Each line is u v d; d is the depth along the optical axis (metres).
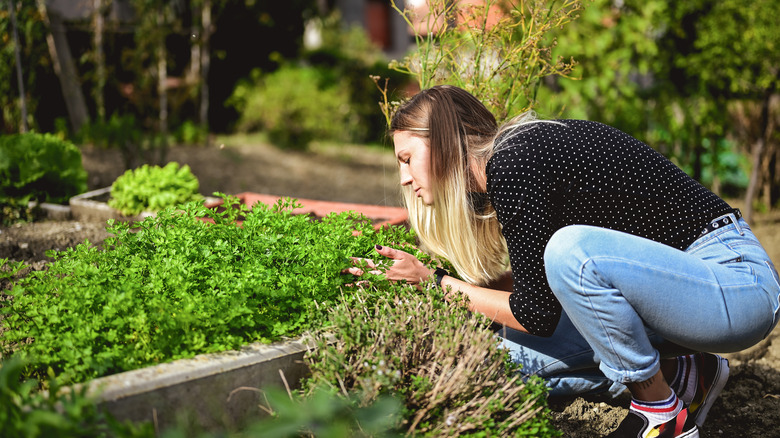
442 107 2.09
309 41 13.88
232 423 1.90
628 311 1.87
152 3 7.09
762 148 5.35
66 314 2.01
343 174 7.41
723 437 2.41
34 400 1.62
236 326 1.97
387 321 2.01
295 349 2.01
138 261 2.22
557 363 2.29
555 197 1.94
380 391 1.82
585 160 1.94
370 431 1.71
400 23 16.45
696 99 5.62
